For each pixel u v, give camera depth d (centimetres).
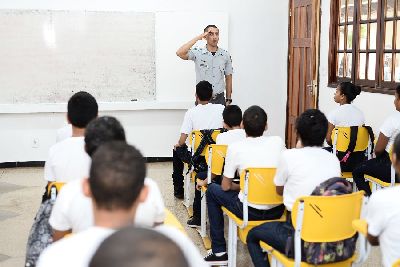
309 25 611
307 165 244
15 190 531
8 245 374
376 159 376
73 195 179
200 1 657
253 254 262
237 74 681
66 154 240
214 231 324
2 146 638
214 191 314
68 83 636
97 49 635
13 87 623
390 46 463
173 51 650
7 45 615
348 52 536
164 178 581
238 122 356
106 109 641
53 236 187
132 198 125
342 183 228
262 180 278
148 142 669
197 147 400
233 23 670
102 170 122
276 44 684
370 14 491
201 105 433
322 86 589
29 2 615
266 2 671
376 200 185
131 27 638
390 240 183
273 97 695
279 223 254
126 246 68
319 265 229
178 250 69
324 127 251
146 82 651
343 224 226
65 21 624
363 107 496
